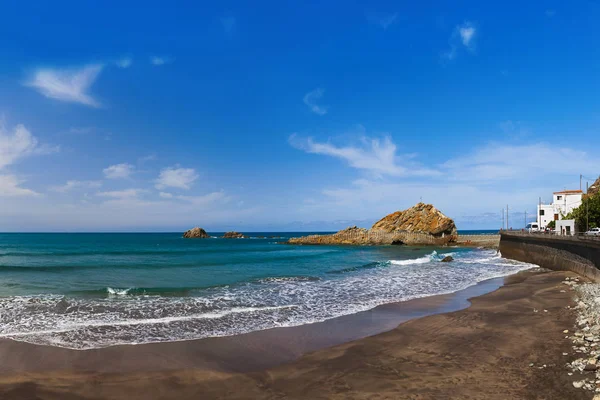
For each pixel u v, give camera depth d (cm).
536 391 733
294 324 1355
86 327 1269
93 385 830
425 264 3847
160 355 1018
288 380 855
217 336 1197
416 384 805
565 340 1057
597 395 683
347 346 1096
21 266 3269
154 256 4906
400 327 1308
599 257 2194
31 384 827
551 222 6581
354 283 2422
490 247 7556
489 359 942
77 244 8538
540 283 2309
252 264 3806
